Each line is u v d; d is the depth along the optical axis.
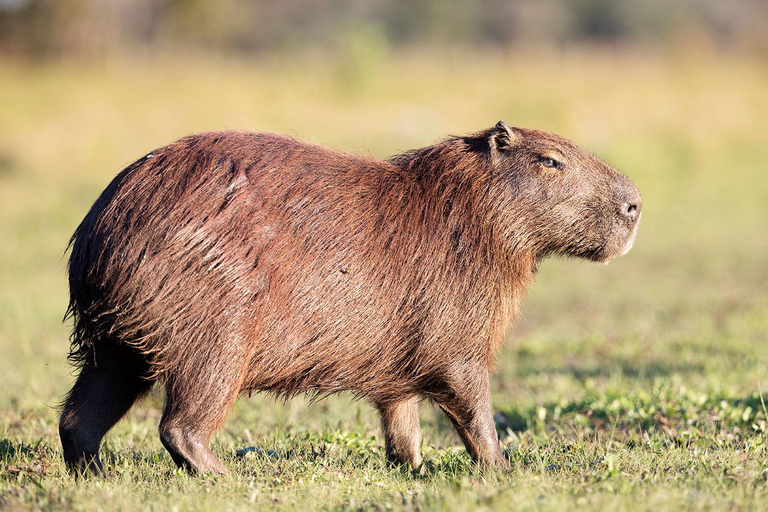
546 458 17.75
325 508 14.30
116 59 119.44
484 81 99.75
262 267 15.81
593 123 85.31
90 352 16.53
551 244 18.28
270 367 16.28
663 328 37.78
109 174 69.25
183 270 15.54
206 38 143.00
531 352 34.41
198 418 15.77
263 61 119.06
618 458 16.73
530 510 13.29
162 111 80.44
